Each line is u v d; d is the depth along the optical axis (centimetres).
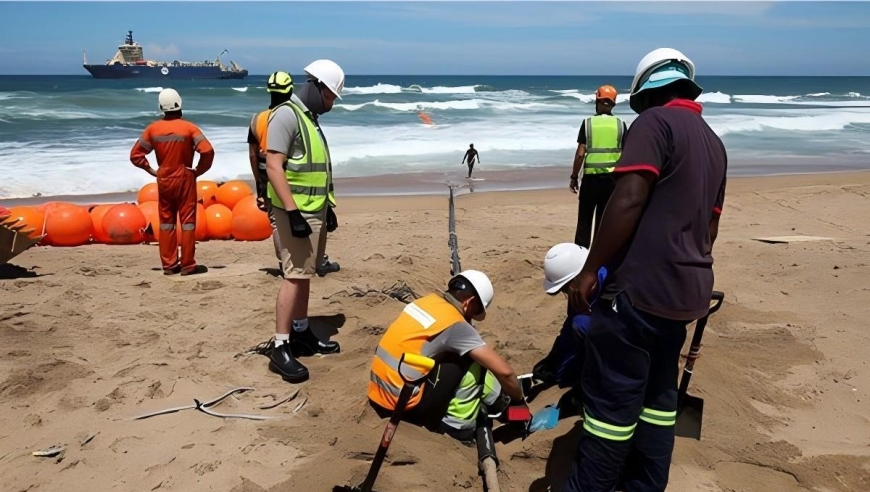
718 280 761
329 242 952
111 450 394
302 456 392
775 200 1415
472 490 381
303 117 483
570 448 414
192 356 523
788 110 4644
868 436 451
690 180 303
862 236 1036
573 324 455
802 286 739
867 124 3497
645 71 329
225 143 2281
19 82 9225
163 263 751
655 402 334
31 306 620
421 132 2780
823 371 541
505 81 14250
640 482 348
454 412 415
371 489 349
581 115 3688
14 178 1633
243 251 896
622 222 298
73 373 486
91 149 2041
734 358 553
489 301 434
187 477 370
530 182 1780
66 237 908
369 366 506
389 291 677
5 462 382
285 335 497
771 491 394
